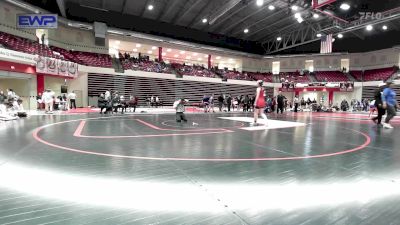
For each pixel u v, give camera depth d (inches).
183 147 210.1
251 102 949.8
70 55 914.1
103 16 1012.5
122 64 1053.8
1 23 721.6
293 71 1477.6
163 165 152.0
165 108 1020.5
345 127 398.6
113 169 141.9
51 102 634.8
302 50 1440.7
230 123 430.0
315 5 560.4
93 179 124.5
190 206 95.7
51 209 91.9
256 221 84.5
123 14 1054.4
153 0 896.3
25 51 692.7
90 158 167.5
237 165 153.8
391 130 362.3
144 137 263.0
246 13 984.9
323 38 919.7
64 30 948.0
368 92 1269.7
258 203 99.0
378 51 1264.8
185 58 1439.5
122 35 1051.9
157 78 1106.1
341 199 104.0
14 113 470.9
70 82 900.6
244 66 1482.5
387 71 1218.0
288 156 180.4
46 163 153.1
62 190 110.3
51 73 754.8
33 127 334.0
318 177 131.3
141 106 1070.4
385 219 87.0
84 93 925.8
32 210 90.9
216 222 83.5
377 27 1130.7
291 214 90.0
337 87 1288.1
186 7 956.6
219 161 163.5
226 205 96.9
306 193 109.7
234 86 1327.5
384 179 129.3
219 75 1317.7
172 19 1115.3
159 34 1139.9
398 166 154.5
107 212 90.0
